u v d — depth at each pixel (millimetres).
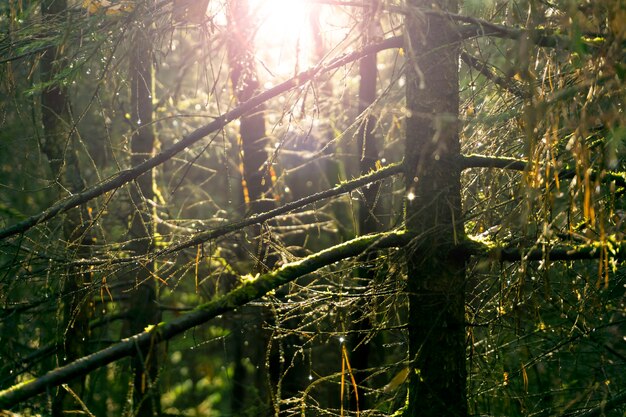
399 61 7797
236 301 3439
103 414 8711
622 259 3611
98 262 4141
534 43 3496
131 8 4215
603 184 3980
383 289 4246
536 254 3629
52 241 4898
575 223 3961
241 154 7102
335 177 9305
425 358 3949
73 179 5699
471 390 4527
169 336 3281
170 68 8625
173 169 9391
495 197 4066
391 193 5367
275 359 6957
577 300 4609
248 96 6438
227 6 4402
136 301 7340
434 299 3924
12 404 2924
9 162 7605
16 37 4535
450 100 3943
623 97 3236
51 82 4160
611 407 4039
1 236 4051
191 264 4234
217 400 11469
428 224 3883
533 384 5648
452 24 3652
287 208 4016
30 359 5703
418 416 3963
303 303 4035
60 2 5168
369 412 4145
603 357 4359
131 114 7641
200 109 9016
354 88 8125
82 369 3070
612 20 3133
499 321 4266
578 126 3236
